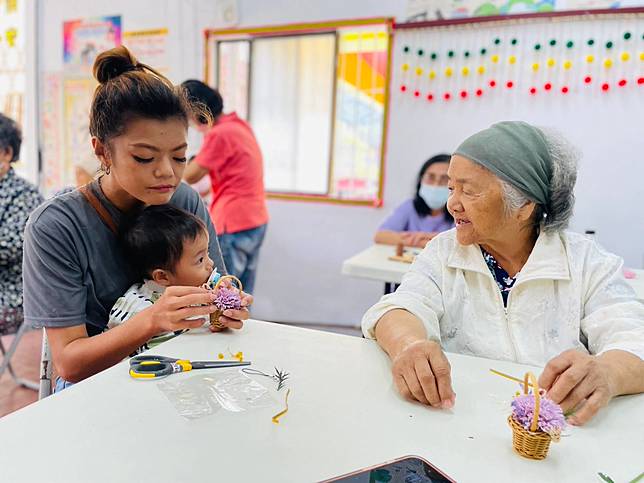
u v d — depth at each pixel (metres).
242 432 0.63
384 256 2.02
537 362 0.96
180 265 1.07
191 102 1.07
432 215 2.39
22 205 1.87
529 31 2.54
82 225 1.03
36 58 3.70
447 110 2.75
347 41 2.94
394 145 2.88
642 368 0.78
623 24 2.38
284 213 3.18
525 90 2.59
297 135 3.17
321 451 0.60
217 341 0.92
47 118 3.75
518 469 0.59
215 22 3.16
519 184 0.91
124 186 0.97
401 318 0.94
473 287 1.04
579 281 0.97
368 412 0.70
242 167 2.57
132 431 0.62
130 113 0.91
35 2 3.62
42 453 0.57
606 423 0.70
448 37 2.68
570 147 0.97
